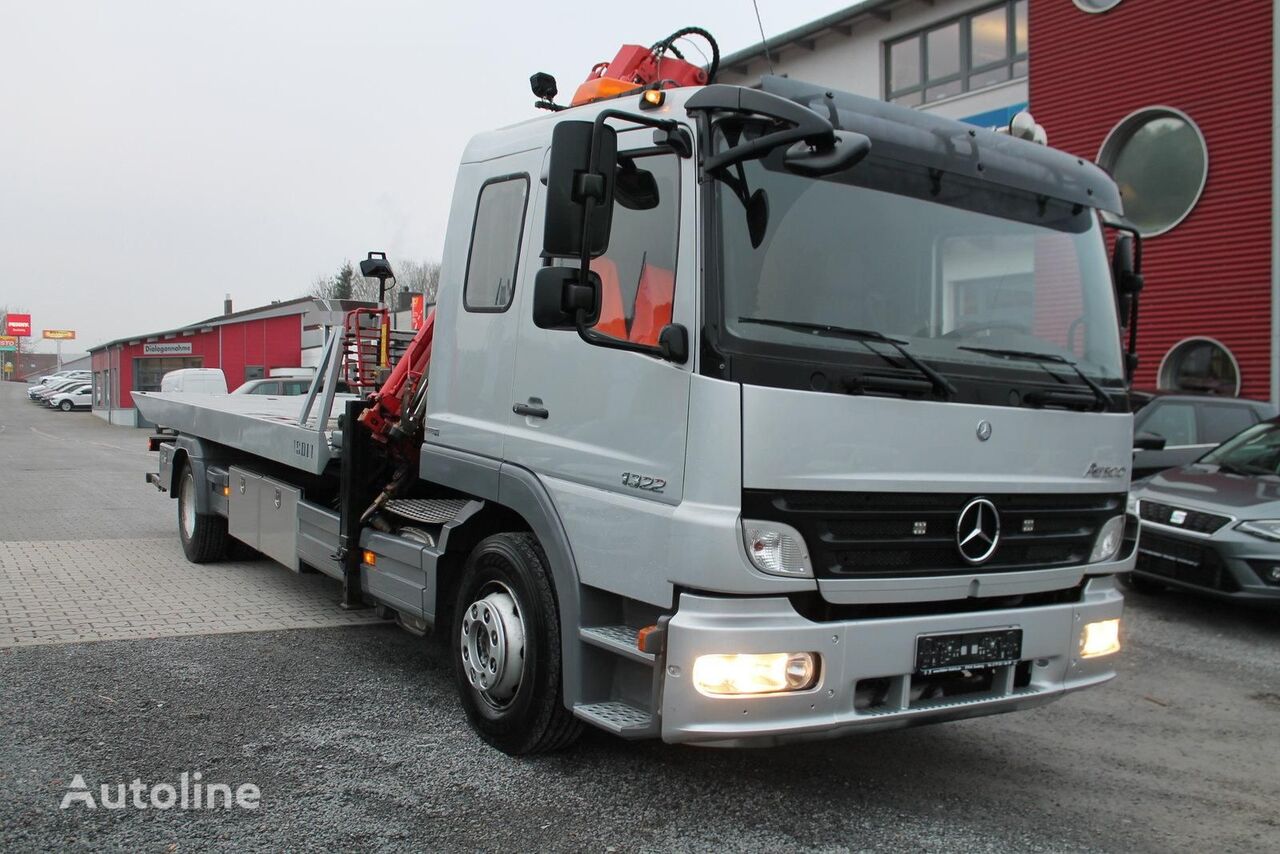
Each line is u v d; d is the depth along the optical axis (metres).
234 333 43.97
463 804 3.90
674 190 3.65
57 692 5.09
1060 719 5.39
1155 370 15.55
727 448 3.35
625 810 3.90
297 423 6.64
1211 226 14.84
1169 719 5.42
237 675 5.50
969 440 3.75
